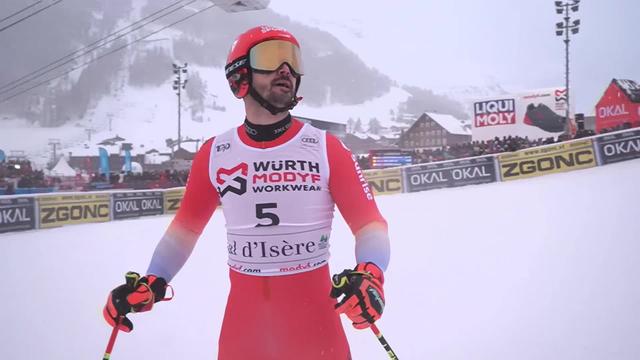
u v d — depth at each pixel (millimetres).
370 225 1468
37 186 21719
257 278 1512
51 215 13992
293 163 1479
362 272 1299
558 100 26234
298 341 1494
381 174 19141
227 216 1559
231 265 1601
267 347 1509
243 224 1508
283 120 1535
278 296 1495
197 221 1662
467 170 17984
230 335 1591
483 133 27938
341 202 1517
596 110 22891
